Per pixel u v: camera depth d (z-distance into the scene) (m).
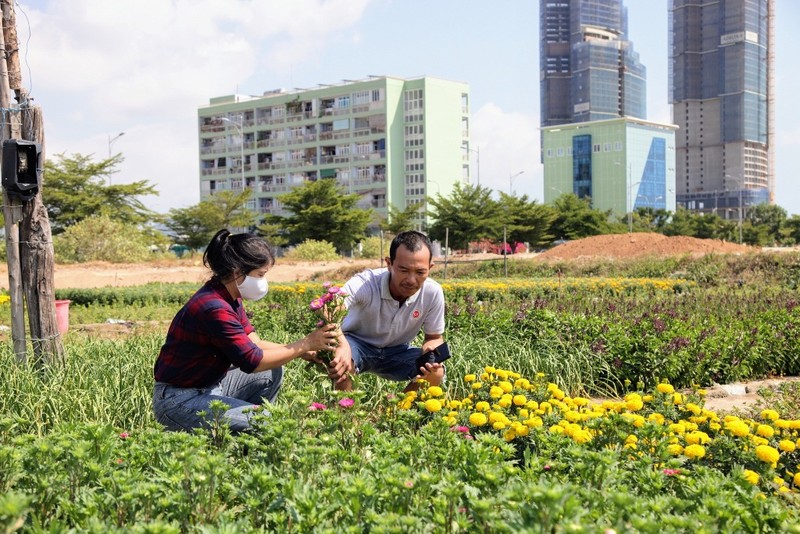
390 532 2.12
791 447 3.51
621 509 2.23
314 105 80.81
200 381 3.84
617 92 188.38
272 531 2.37
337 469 2.79
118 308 14.70
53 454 2.58
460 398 6.12
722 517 2.33
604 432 3.28
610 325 7.37
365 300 4.64
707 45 166.38
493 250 48.94
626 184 117.88
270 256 3.84
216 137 87.06
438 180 79.12
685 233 71.25
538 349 7.16
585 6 192.12
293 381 5.61
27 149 5.75
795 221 76.00
